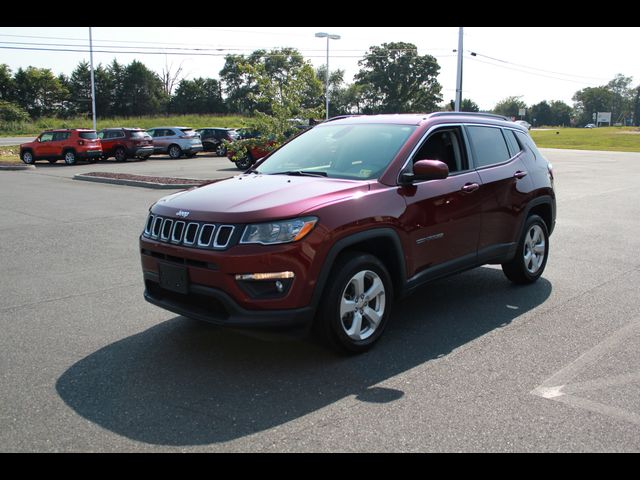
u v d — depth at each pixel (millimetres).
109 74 94812
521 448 3156
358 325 4426
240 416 3533
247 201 4223
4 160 29609
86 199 13898
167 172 22016
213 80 99062
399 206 4652
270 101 17688
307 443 3223
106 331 5074
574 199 13789
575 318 5336
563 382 3982
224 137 32250
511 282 6594
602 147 49406
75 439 3287
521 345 4680
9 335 4992
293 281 4004
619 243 8719
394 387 3920
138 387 3953
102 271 7211
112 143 28625
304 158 5367
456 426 3389
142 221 10805
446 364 4305
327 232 4117
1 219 11062
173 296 4391
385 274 4578
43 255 8086
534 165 6375
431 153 5191
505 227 5844
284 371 4195
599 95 171750
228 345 4715
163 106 95750
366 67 97125
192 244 4137
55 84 88125
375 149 5062
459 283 6598
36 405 3697
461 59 30016
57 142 26844
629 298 5957
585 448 3154
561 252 8117
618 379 4023
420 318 5375
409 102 97250
